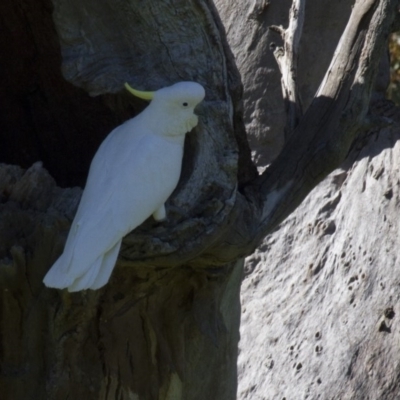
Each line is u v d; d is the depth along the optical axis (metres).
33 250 7.92
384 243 12.66
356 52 8.65
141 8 8.02
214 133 7.83
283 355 13.05
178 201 7.64
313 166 8.61
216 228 7.62
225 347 9.80
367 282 12.65
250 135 14.77
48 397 8.29
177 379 9.00
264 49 14.68
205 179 7.73
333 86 8.72
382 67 13.01
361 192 13.23
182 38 8.09
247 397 13.00
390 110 13.02
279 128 14.70
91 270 6.41
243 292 13.88
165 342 8.74
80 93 9.74
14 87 10.25
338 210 13.59
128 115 8.55
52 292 8.03
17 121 10.44
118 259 7.56
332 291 13.05
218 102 7.95
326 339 12.75
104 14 8.11
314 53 14.30
